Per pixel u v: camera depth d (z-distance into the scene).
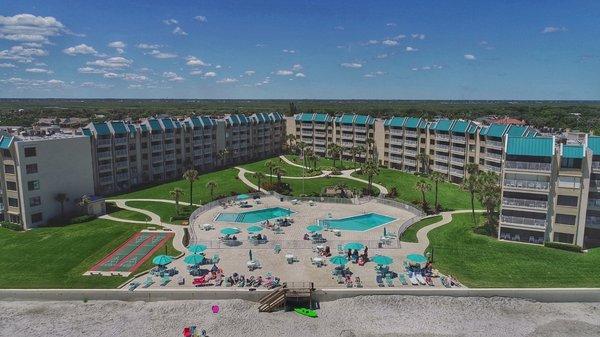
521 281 60.88
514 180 75.38
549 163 72.81
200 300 57.88
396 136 147.25
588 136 73.44
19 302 58.12
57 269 65.00
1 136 85.38
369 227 85.12
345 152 165.88
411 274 61.81
